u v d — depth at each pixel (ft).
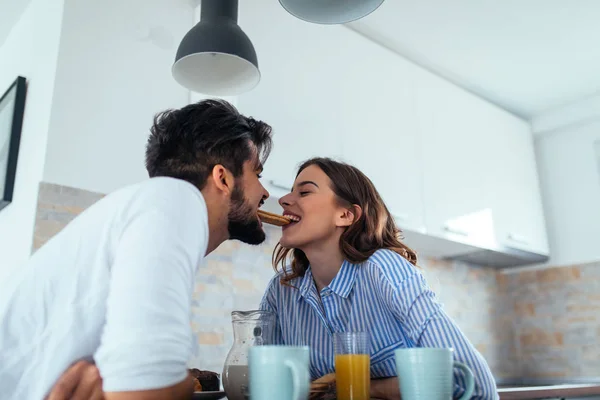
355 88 8.20
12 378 2.48
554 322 10.33
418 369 2.49
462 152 9.52
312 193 4.11
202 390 3.71
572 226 10.46
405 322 3.42
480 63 9.34
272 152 6.89
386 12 8.13
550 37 8.54
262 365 2.30
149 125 6.30
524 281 10.94
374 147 8.15
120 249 2.43
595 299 9.82
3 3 7.29
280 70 7.34
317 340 4.09
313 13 4.56
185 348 2.35
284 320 4.35
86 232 2.60
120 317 2.24
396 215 8.10
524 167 10.62
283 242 4.11
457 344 3.12
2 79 7.98
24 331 2.52
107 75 6.15
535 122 11.10
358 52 8.45
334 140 7.64
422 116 9.07
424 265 10.02
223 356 6.92
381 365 3.82
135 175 6.07
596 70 9.42
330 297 4.01
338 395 2.89
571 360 9.93
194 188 2.81
